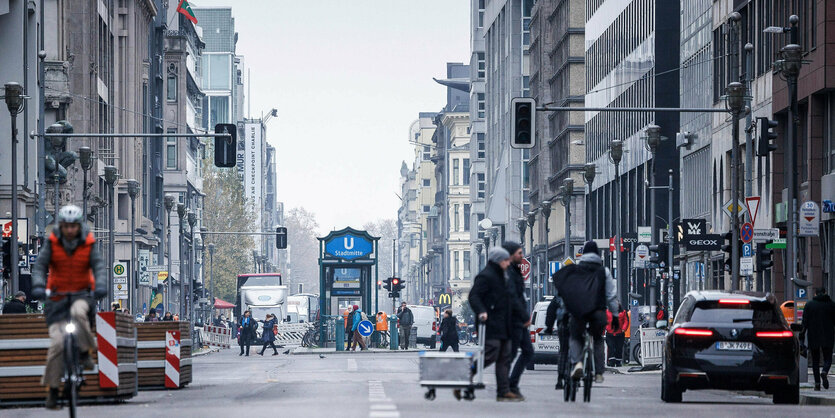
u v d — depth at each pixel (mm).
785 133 76562
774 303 34219
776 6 77688
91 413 28062
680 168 107812
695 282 98500
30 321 31672
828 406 32125
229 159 61656
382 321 106625
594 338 31266
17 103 59812
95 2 118250
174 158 187750
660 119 112812
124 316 32125
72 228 23750
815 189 69938
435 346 126500
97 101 119062
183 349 40469
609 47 132875
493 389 38469
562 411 26828
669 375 34062
